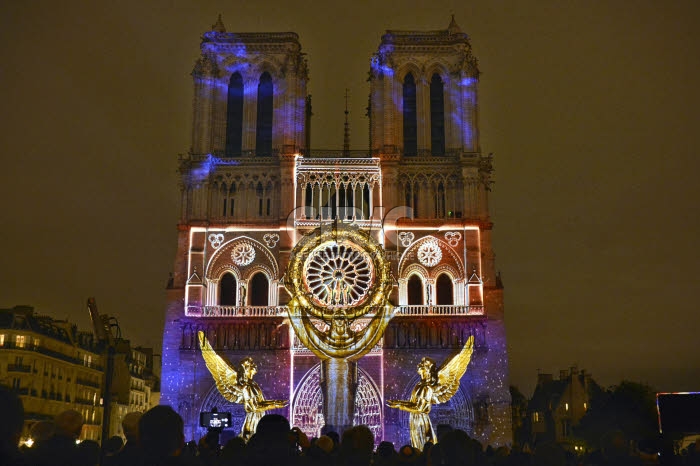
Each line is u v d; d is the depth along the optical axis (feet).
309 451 66.23
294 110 333.21
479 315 307.58
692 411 102.37
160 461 46.85
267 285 320.50
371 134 357.00
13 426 39.83
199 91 335.47
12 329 317.22
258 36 342.23
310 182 326.44
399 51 343.46
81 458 50.29
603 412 342.85
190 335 307.17
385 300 298.15
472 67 341.21
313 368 304.09
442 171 330.95
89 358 379.55
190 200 324.19
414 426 286.66
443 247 320.29
